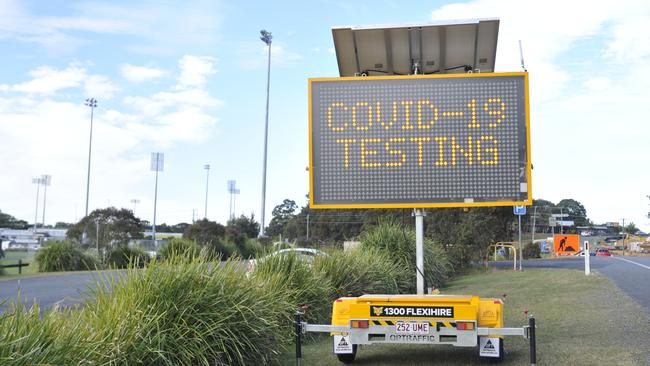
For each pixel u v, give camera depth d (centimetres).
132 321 605
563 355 780
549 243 7769
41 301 1411
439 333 718
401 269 1686
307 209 6075
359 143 858
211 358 659
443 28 891
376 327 734
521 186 837
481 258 2609
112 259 3089
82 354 512
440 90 855
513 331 704
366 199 849
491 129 845
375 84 862
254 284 800
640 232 12738
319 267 1213
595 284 1581
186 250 862
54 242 3041
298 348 764
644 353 758
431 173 845
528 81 847
